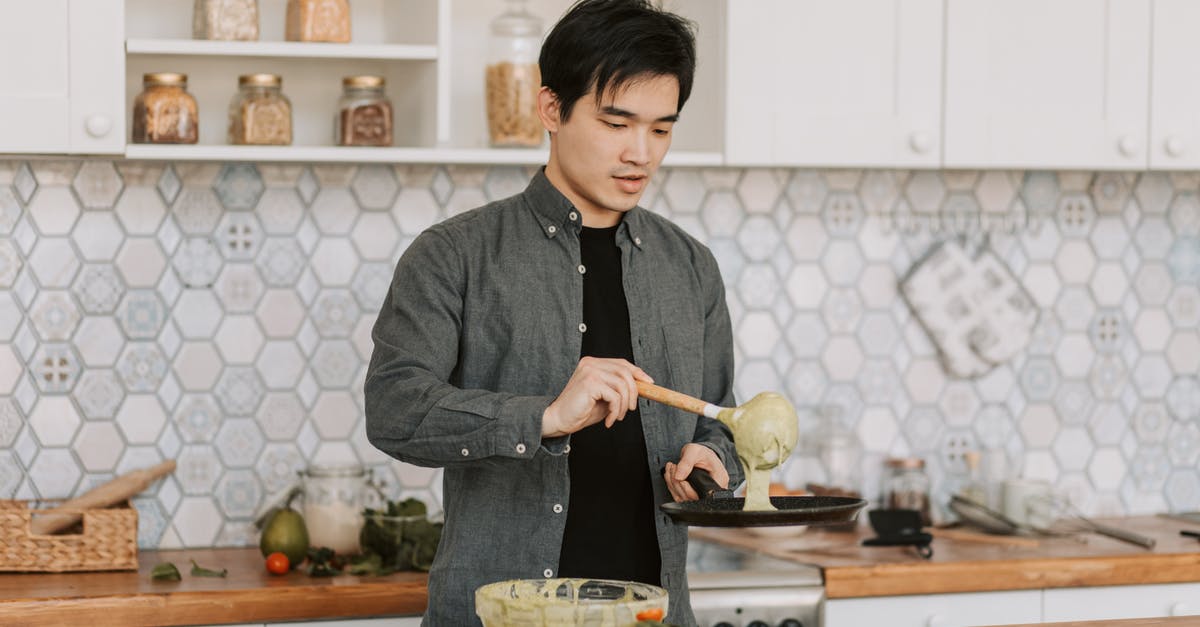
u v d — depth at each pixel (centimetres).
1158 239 330
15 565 249
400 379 176
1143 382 331
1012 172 322
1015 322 322
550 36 179
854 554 271
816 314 313
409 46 257
